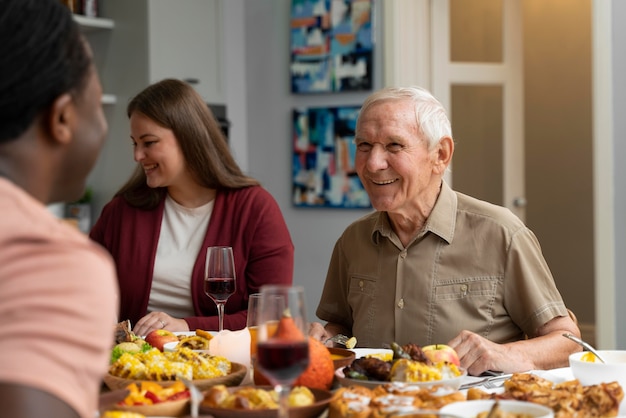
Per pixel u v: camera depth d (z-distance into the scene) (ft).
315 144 16.48
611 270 13.66
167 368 5.10
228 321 8.22
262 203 8.83
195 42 15.80
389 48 15.53
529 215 21.67
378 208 6.98
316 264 16.65
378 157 6.86
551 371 5.43
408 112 6.85
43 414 2.46
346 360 5.54
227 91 16.99
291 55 16.70
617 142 13.62
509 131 16.55
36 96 2.91
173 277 8.61
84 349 2.60
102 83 15.51
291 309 3.75
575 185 20.93
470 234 7.00
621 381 4.87
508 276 6.89
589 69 20.63
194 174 8.68
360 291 7.41
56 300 2.57
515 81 16.57
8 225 2.65
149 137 8.45
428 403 4.33
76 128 3.11
